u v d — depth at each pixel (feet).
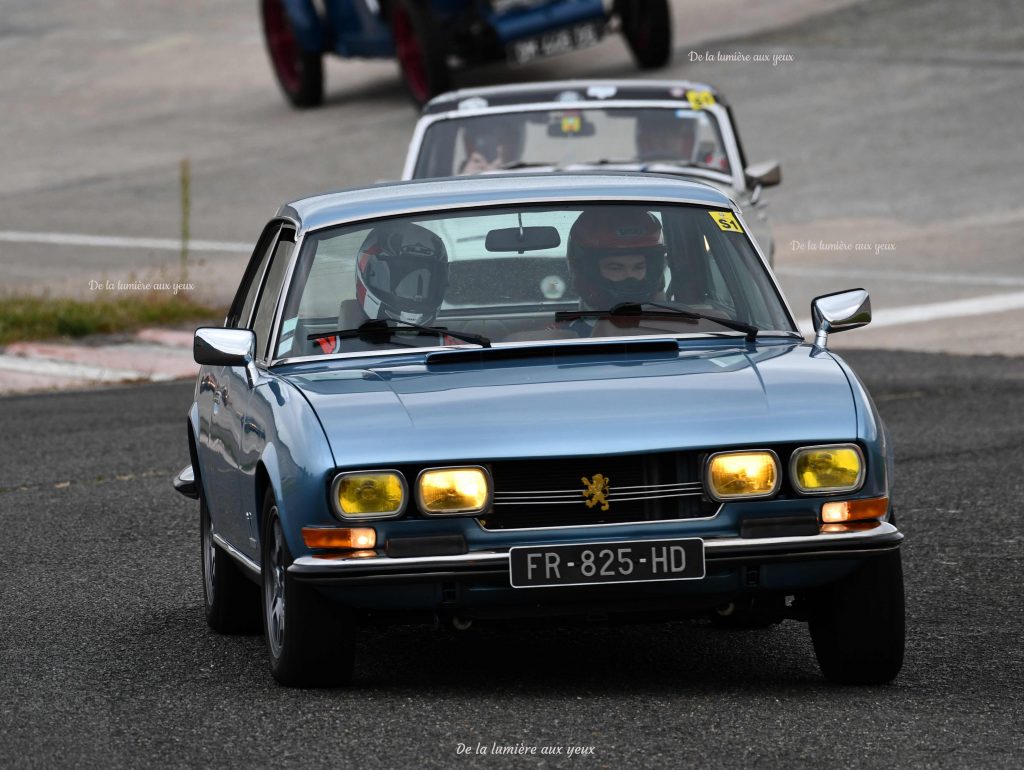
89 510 115.55
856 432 66.08
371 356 73.92
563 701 66.90
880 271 229.86
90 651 79.15
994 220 254.68
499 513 65.16
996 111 312.71
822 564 65.46
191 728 64.59
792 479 65.51
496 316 74.95
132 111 399.65
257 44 461.37
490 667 73.97
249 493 74.02
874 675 68.74
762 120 317.42
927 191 271.90
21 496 121.08
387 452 64.69
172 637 82.12
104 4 536.01
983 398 149.59
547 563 63.98
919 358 174.40
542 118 151.12
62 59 466.70
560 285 76.02
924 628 79.56
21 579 96.02
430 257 76.79
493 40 307.58
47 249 274.77
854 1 401.90
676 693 68.28
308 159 326.03
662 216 78.64
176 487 96.58
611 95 152.97
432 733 62.44
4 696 70.64
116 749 62.13
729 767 57.36
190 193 313.32
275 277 82.02
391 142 329.11
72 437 144.15
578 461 64.95
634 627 82.48
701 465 65.05
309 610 67.26
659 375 69.46
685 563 64.23
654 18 331.98
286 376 73.10
